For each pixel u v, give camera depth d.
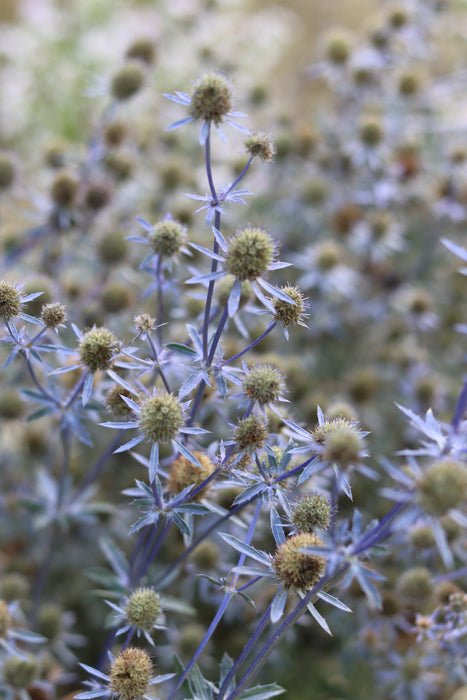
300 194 0.76
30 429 0.61
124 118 0.69
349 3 1.48
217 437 0.54
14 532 0.62
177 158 0.74
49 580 0.61
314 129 0.81
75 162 0.63
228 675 0.40
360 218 0.76
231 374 0.42
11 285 0.43
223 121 0.42
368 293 0.76
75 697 0.40
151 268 0.48
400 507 0.37
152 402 0.41
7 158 0.64
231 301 0.41
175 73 1.00
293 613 0.39
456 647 0.48
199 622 0.58
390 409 0.68
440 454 0.37
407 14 0.80
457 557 0.53
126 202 0.70
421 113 0.83
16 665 0.49
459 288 0.79
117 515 0.61
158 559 0.58
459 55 1.06
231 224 0.71
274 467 0.42
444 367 0.74
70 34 1.20
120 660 0.41
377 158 0.73
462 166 0.75
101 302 0.58
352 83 0.82
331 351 0.74
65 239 0.70
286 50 1.30
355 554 0.37
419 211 0.81
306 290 0.72
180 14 0.99
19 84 1.12
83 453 0.63
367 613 0.53
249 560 0.54
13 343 0.45
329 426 0.40
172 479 0.44
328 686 0.56
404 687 0.52
